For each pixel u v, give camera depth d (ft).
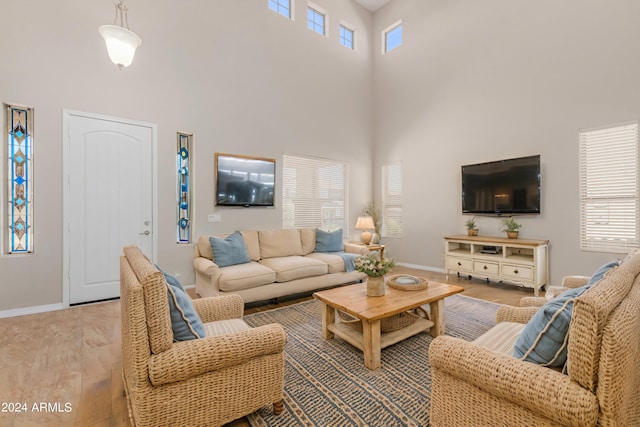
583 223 12.05
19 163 10.12
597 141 11.68
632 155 10.92
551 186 12.74
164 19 12.55
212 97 13.76
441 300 8.40
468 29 15.49
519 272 12.38
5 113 9.87
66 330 8.75
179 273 12.94
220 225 14.03
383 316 6.79
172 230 12.81
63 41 10.53
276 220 15.94
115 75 11.51
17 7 9.82
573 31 12.13
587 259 11.86
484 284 14.02
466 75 15.58
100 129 11.27
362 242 18.24
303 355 7.35
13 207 10.04
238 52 14.55
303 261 12.26
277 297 11.50
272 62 15.70
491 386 3.51
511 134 13.92
